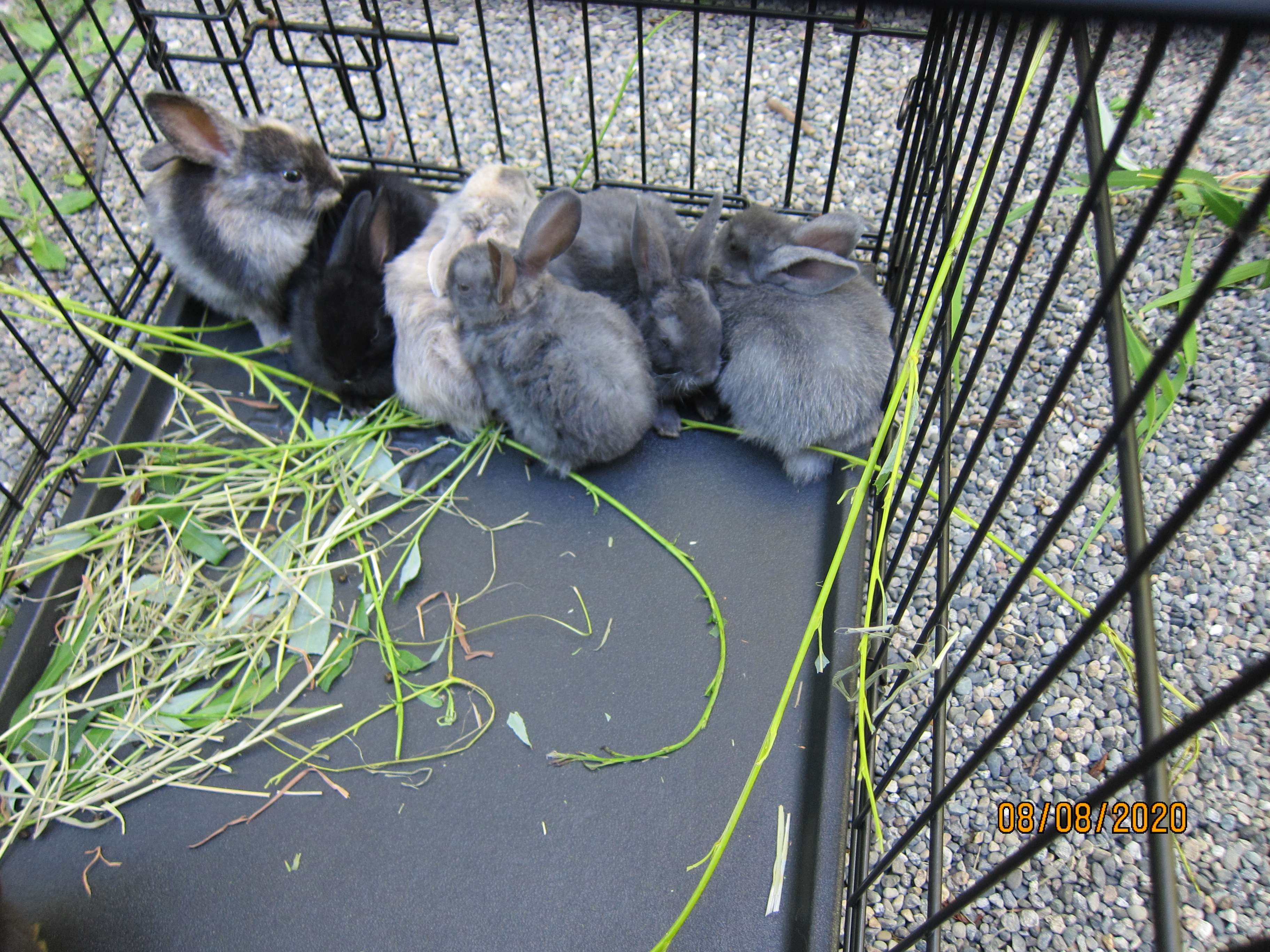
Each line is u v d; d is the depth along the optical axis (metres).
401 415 0.67
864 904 0.51
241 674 0.58
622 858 0.52
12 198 0.80
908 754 0.42
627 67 0.90
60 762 0.55
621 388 0.60
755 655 0.58
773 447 0.65
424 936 0.50
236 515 0.63
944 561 0.49
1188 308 0.23
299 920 0.51
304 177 0.67
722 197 0.61
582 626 0.59
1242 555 0.60
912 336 0.68
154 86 0.88
